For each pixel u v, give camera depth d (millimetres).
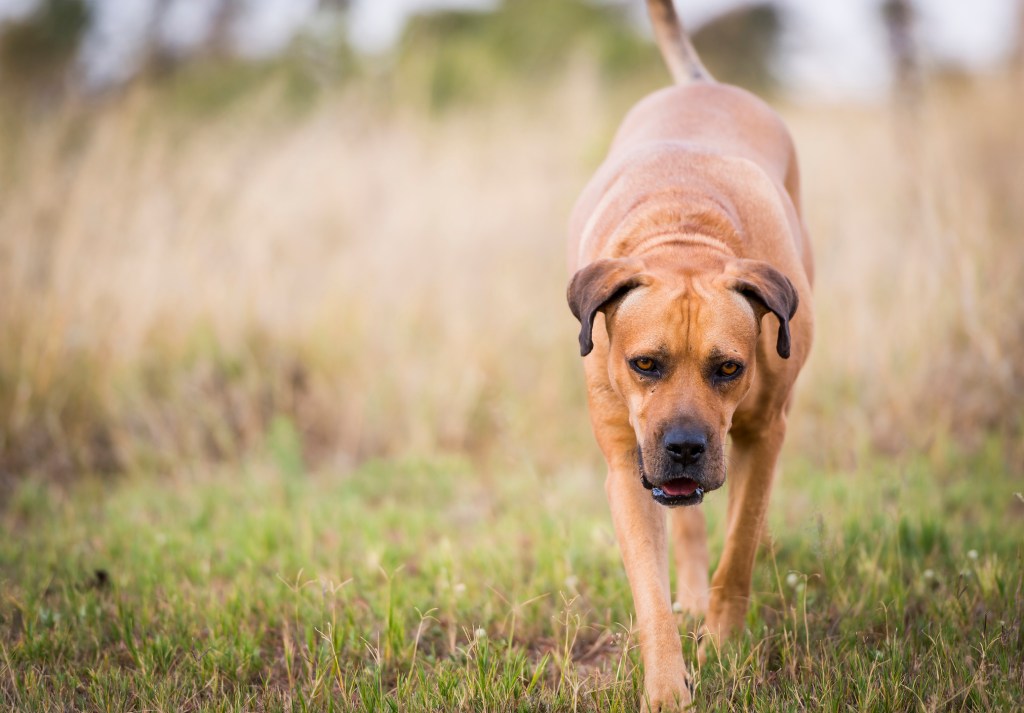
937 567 5488
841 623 4816
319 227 10102
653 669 4121
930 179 9055
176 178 10023
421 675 4434
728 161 5258
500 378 8922
